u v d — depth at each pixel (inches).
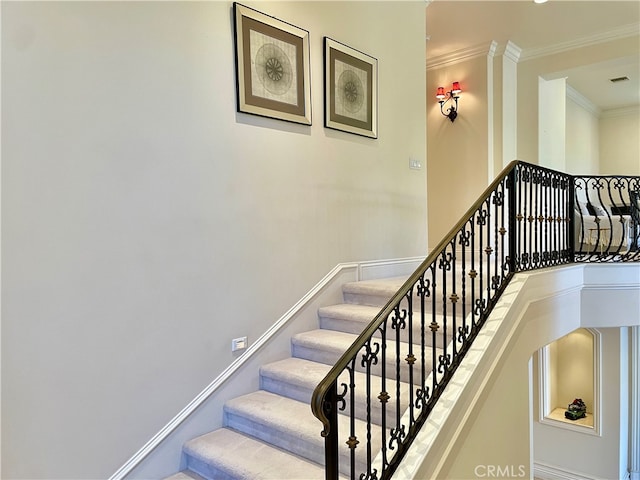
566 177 162.2
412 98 177.0
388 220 164.7
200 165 105.8
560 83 271.9
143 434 95.1
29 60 79.7
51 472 82.3
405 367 104.2
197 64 105.3
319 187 136.9
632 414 228.2
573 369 255.8
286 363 119.9
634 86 312.0
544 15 199.3
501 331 107.3
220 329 109.8
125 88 92.7
